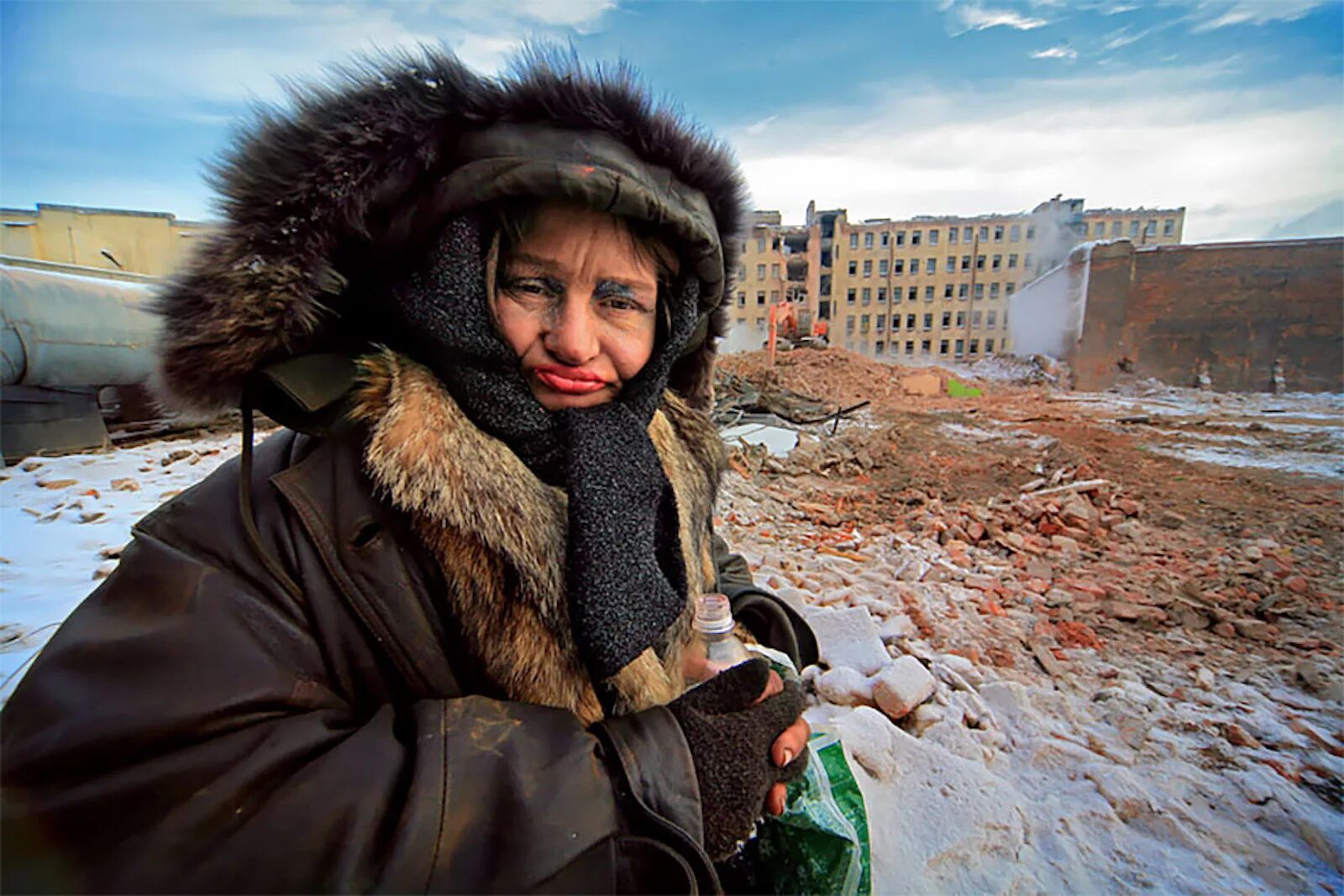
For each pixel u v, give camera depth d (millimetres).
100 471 6090
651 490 918
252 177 764
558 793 673
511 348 844
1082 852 1703
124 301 7602
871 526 5758
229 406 863
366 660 787
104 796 583
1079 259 30172
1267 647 3252
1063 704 2514
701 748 783
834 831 1142
